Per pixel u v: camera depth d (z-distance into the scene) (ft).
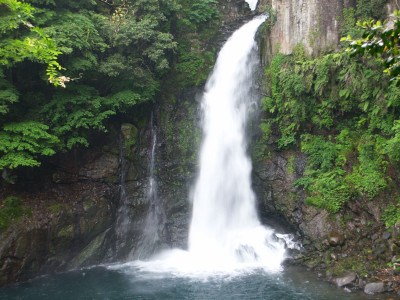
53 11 44.29
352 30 47.91
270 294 34.78
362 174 45.32
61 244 43.93
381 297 32.12
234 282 38.58
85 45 44.73
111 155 51.80
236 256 47.60
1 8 35.63
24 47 21.21
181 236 51.34
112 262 47.57
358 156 46.93
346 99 47.85
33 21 42.57
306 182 47.44
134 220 51.44
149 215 52.49
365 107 45.21
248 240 48.91
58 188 47.65
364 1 48.14
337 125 50.24
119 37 48.21
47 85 48.16
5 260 38.27
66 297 35.37
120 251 48.88
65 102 45.29
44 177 47.60
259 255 45.83
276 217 51.31
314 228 44.45
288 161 51.47
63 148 46.16
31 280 40.04
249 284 37.76
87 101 46.37
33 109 45.93
